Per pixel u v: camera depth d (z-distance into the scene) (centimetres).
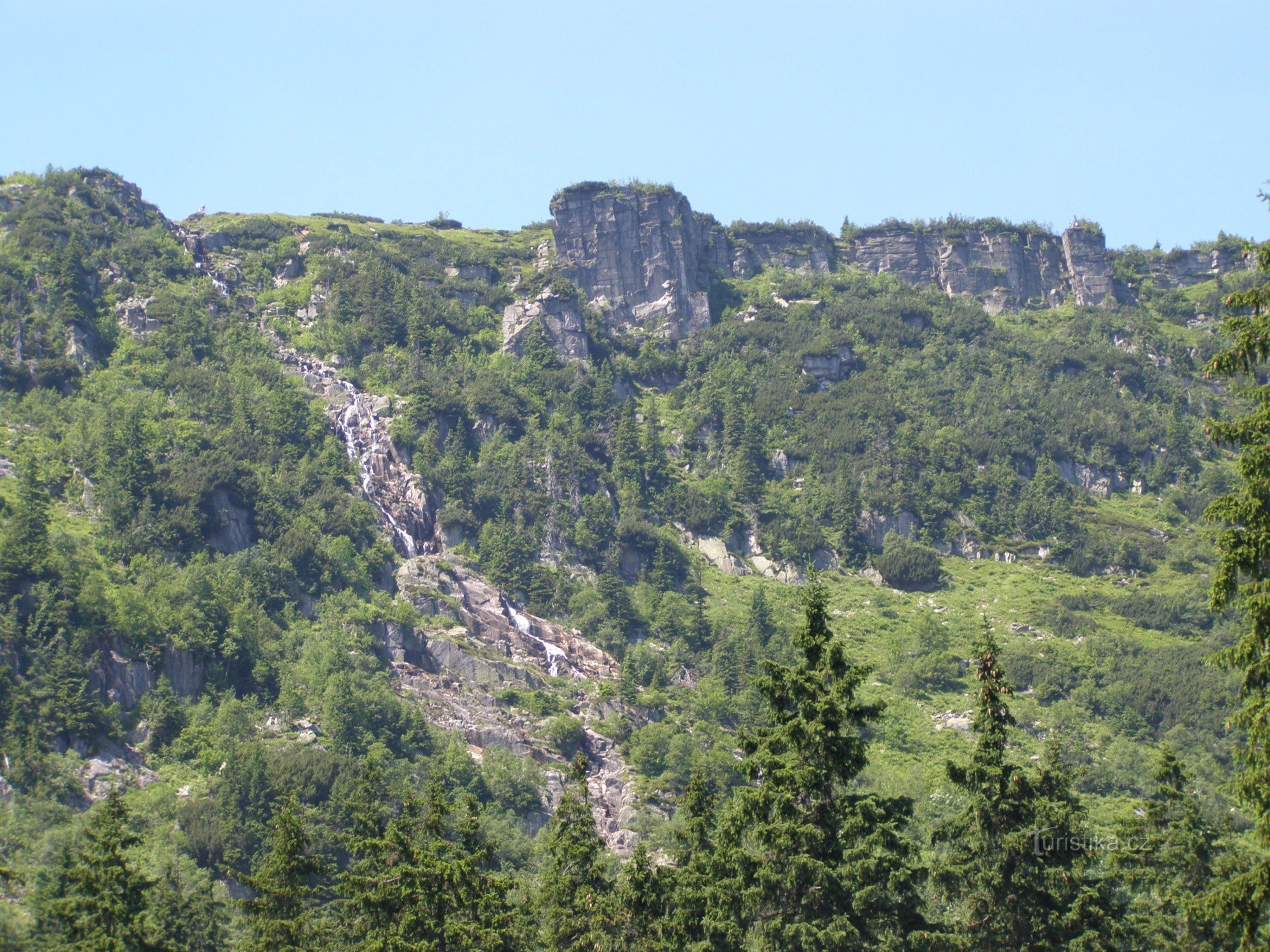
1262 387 14475
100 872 18638
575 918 18238
